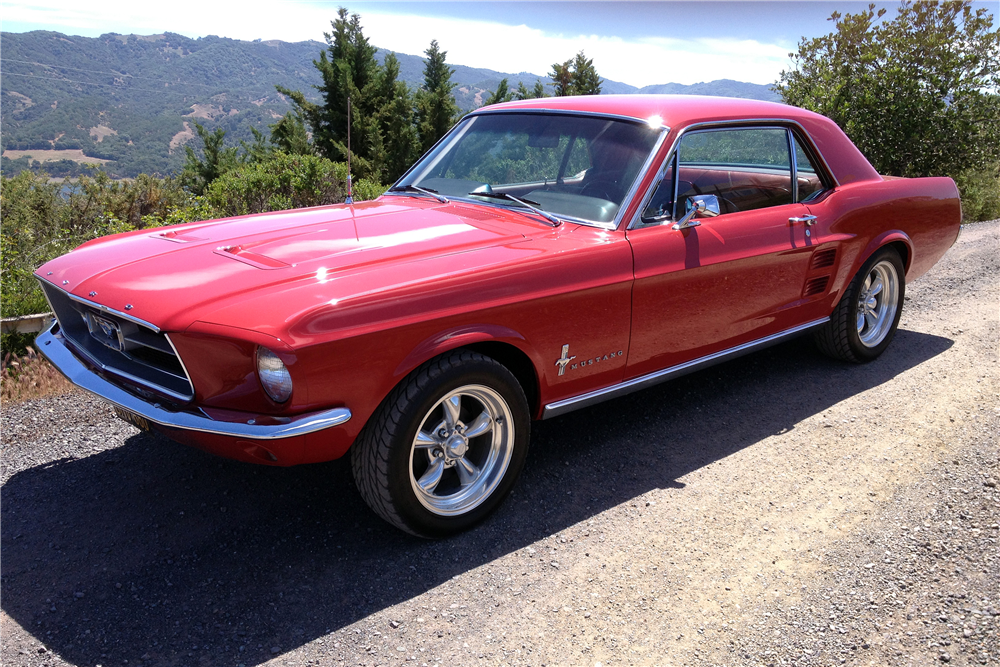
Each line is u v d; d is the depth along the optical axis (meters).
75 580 2.56
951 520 2.97
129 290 2.58
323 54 30.38
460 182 3.80
